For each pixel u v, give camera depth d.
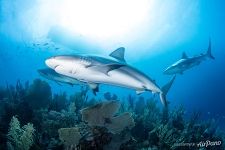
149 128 8.20
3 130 7.00
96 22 33.84
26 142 5.61
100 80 5.69
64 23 31.70
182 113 10.30
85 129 5.44
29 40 33.94
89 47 34.28
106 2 33.31
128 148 5.86
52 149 5.83
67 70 5.30
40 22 32.09
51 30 30.83
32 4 31.75
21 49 35.97
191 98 43.62
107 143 4.99
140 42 40.81
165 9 38.19
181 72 13.08
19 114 7.50
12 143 6.05
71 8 31.83
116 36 37.53
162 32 41.53
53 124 6.51
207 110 40.56
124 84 6.09
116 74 5.91
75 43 32.06
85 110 5.02
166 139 7.08
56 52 31.23
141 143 6.95
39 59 37.62
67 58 5.17
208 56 13.39
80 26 32.84
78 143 4.91
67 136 4.94
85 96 10.02
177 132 8.44
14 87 11.86
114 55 6.32
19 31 33.59
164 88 6.87
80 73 5.39
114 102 5.16
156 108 11.50
